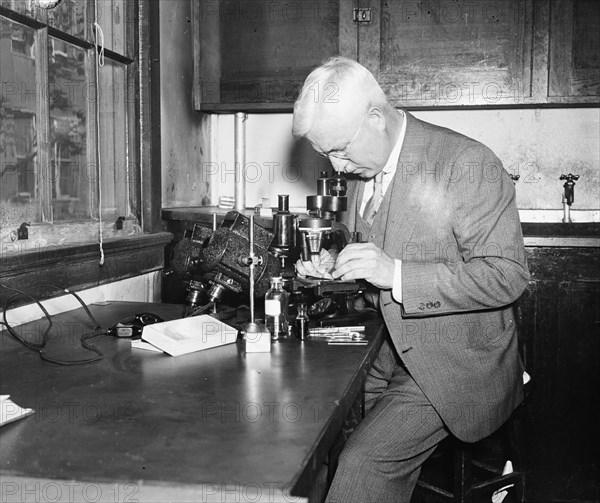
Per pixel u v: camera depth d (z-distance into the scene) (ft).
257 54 10.95
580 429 10.11
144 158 9.36
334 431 3.85
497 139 11.55
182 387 4.35
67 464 3.14
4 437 3.48
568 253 9.94
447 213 6.31
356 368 4.83
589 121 11.28
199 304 6.79
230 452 3.27
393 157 6.59
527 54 10.28
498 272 5.94
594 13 10.12
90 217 8.23
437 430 6.13
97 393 4.23
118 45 8.87
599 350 9.98
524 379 7.15
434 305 5.97
